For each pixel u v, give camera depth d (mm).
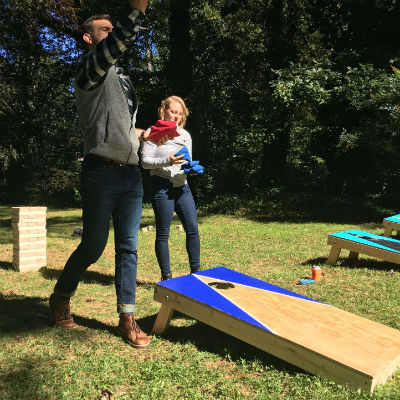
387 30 14555
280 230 10273
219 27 17703
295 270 5871
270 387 2506
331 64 13977
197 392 2479
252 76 18250
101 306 4176
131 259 3268
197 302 3098
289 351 2633
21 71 19297
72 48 19625
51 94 22734
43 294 4562
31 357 2918
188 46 17547
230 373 2740
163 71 19609
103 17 3086
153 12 19891
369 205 14758
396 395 2289
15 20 14781
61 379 2613
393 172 15039
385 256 5633
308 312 3045
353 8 14742
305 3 16750
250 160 17719
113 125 3010
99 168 3059
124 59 19766
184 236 9047
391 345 2637
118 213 3213
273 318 2893
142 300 4363
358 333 2766
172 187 4297
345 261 6430
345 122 14977
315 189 19516
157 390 2488
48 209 18906
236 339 3314
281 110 14789
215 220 12992
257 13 17734
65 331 3402
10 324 3510
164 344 3215
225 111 17812
